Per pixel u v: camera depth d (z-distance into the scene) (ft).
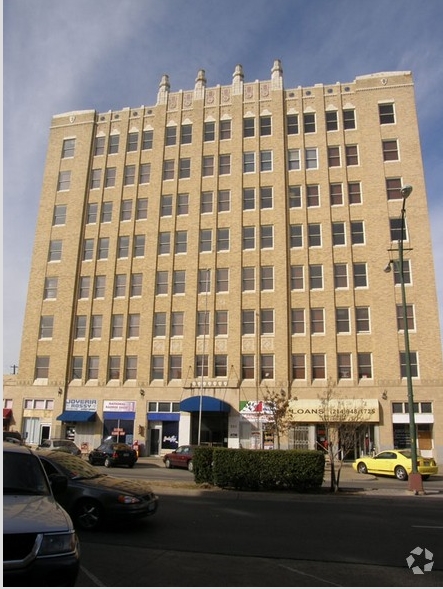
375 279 118.93
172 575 21.66
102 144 150.20
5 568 14.99
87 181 146.82
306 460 52.60
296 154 134.72
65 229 143.64
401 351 113.29
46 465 32.71
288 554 26.08
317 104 136.67
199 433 110.83
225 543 28.22
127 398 125.70
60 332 134.51
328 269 122.93
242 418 117.19
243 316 124.77
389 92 131.64
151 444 122.52
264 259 126.93
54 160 151.23
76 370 132.57
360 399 111.55
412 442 57.21
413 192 122.83
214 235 131.95
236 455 53.06
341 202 127.75
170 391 123.24
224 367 122.31
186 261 131.85
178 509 39.96
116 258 138.00
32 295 140.26
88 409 127.44
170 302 129.90
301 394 115.65
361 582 21.56
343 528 33.45
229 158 138.21
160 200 139.13
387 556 26.02
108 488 31.24
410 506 45.52
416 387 110.42
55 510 18.01
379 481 74.69
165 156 143.33
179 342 126.62
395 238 120.88
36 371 134.51
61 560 15.98
